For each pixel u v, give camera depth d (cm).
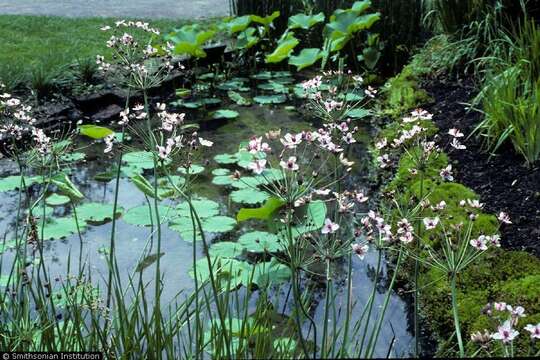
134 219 418
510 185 429
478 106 549
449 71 643
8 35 773
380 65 756
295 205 243
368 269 377
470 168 460
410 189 428
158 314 259
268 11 813
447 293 338
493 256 352
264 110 643
